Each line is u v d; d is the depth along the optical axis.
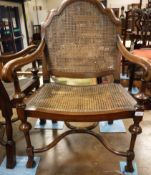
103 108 0.86
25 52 1.29
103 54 1.17
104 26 1.14
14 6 3.22
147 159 1.13
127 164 1.02
